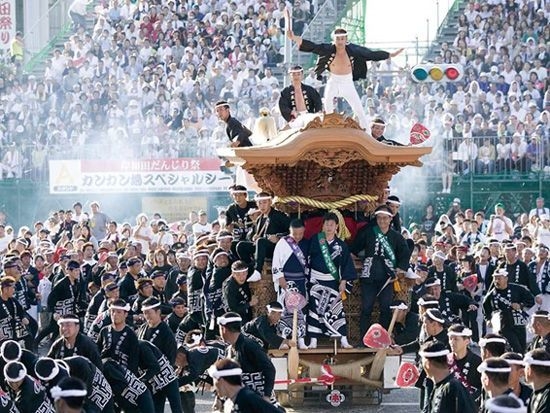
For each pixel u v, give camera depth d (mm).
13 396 19359
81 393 15320
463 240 45812
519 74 57656
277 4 65188
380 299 26359
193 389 26766
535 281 32500
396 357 26266
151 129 56219
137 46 63188
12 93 60688
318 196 26672
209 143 53031
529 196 52094
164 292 31703
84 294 34562
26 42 73000
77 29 68750
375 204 27094
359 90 58719
